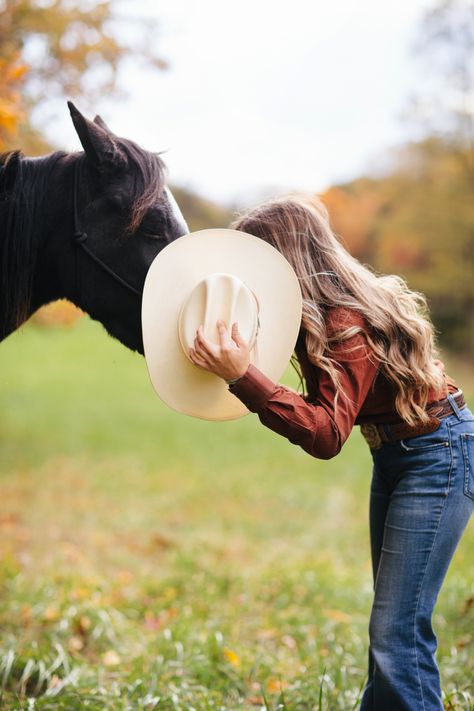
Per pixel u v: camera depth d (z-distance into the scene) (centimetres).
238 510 1016
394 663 262
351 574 651
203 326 248
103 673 405
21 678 389
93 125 271
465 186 2600
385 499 294
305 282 265
